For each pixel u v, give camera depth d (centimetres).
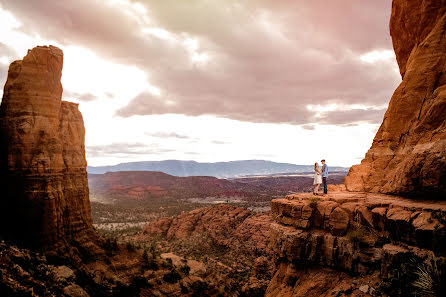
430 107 1875
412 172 1678
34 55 2478
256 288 3784
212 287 3412
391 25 2684
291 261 1936
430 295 1089
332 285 1692
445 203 1472
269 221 9162
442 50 2036
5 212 2261
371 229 1659
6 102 2428
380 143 2359
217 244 8819
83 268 2512
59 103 2652
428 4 2200
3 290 1310
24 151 2308
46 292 1666
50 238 2352
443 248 1224
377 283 1462
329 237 1800
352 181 2467
